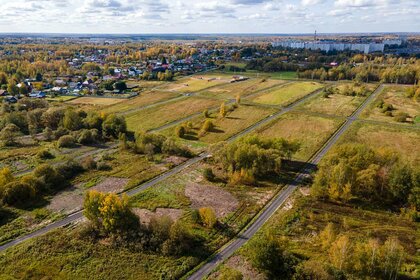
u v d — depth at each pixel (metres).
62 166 88.31
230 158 87.81
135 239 58.16
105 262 53.91
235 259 55.06
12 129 119.00
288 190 78.94
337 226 63.56
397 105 157.75
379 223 64.31
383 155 78.81
